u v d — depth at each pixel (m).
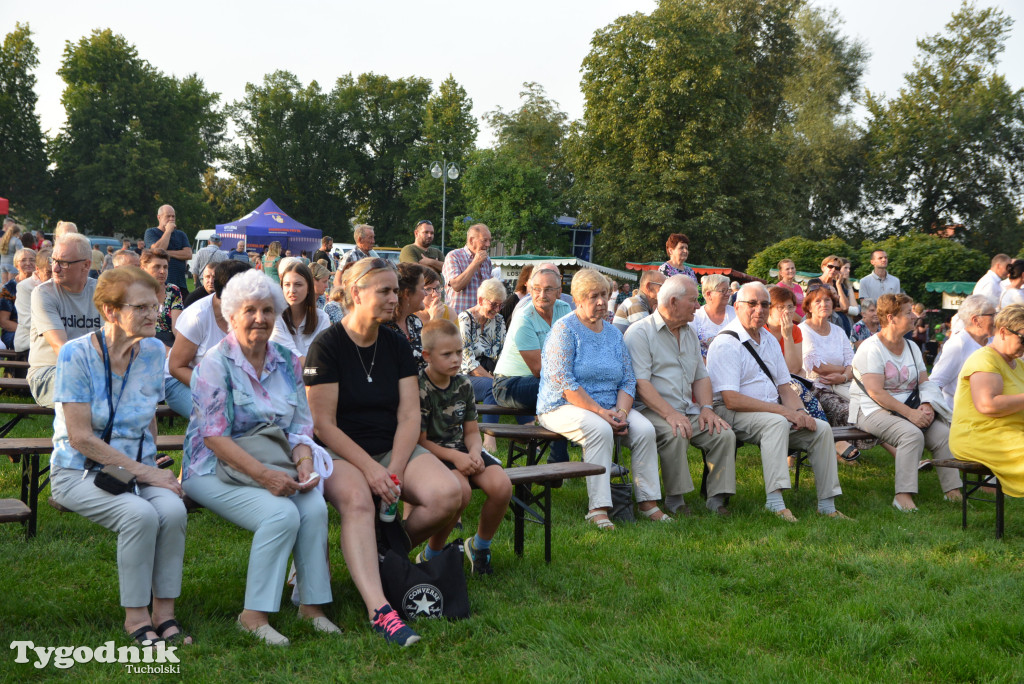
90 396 3.48
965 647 3.50
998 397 5.28
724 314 7.39
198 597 3.83
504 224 42.47
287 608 3.78
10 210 52.69
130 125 52.19
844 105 46.78
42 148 52.12
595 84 37.66
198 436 3.68
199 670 3.13
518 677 3.16
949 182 44.34
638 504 5.75
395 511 3.79
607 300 5.68
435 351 4.14
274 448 3.61
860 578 4.48
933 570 4.53
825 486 5.85
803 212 45.66
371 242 10.12
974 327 6.50
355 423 3.97
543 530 5.15
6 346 9.11
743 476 6.94
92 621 3.55
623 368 5.73
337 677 3.11
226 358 3.63
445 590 3.72
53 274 5.37
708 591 4.19
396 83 64.75
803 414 5.88
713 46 36.09
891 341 6.43
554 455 6.21
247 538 4.73
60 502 3.46
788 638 3.62
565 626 3.63
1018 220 43.31
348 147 63.66
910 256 27.58
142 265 7.22
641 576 4.37
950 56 44.34
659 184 36.38
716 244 36.66
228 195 68.12
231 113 63.34
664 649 3.47
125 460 3.45
